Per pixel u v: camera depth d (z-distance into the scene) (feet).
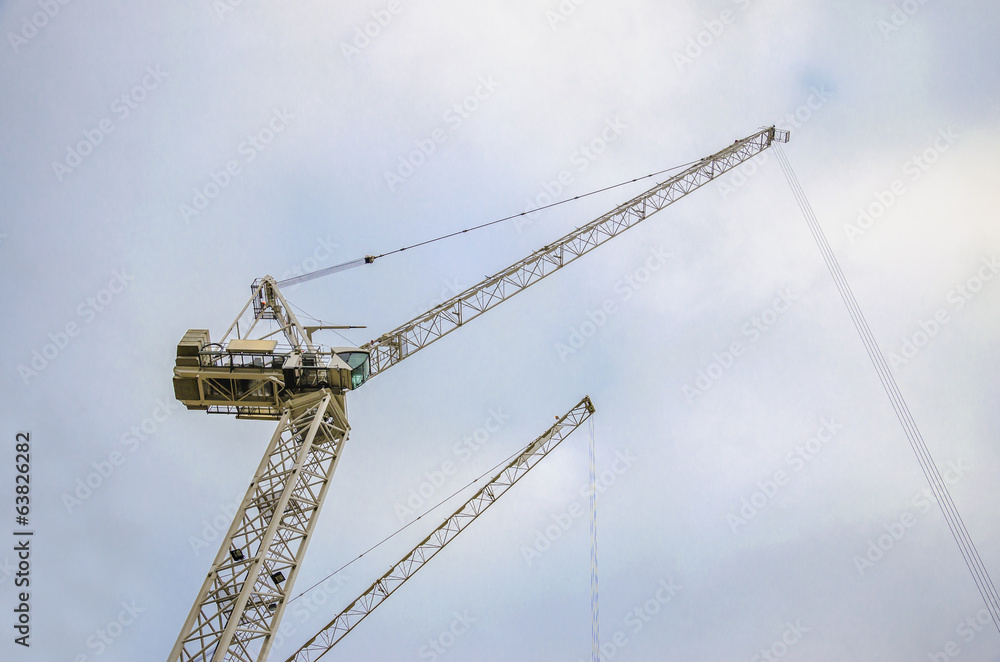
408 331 201.05
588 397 272.92
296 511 140.77
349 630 226.99
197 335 153.99
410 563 239.30
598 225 246.27
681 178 273.33
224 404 155.63
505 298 221.46
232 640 120.88
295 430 149.79
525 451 260.21
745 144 291.99
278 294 184.34
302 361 155.02
